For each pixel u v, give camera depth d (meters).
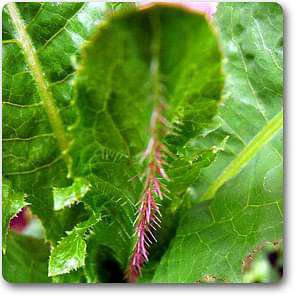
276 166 0.09
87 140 0.06
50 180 0.09
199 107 0.06
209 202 0.09
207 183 0.09
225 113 0.09
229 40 0.09
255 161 0.09
